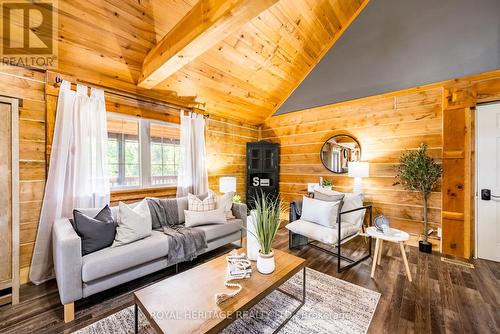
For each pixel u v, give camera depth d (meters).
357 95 3.69
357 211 2.92
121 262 1.91
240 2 1.55
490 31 2.67
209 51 2.88
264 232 1.66
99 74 2.65
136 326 1.40
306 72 4.18
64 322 1.65
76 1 1.97
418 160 2.89
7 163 1.92
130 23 2.27
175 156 3.73
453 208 2.83
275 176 4.63
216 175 4.33
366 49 3.58
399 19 3.29
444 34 2.96
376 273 2.38
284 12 2.88
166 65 2.36
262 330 1.57
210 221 2.82
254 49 3.14
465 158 2.75
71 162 2.43
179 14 2.31
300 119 4.43
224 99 3.92
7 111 1.93
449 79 2.92
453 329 1.58
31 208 2.27
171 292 1.41
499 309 1.79
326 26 3.49
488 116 2.73
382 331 1.56
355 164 3.38
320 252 2.97
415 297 1.95
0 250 1.86
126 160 3.15
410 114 3.23
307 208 2.93
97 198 2.60
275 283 1.53
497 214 2.68
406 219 3.27
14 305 1.86
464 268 2.49
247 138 4.99
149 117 3.29
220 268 1.73
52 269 2.30
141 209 2.43
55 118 2.38
